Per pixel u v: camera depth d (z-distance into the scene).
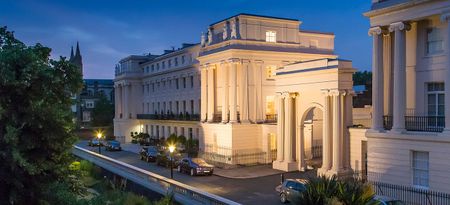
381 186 25.72
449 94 23.38
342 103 32.91
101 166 37.03
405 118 25.81
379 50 26.92
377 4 26.91
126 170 33.00
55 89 16.56
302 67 36.03
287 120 38.09
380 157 26.78
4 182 15.83
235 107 44.03
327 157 33.41
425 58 25.58
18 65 15.59
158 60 68.88
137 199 24.62
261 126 44.16
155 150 48.97
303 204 14.59
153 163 46.94
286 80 37.84
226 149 44.03
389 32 26.80
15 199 15.33
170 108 65.94
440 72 24.80
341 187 14.42
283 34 46.72
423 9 24.36
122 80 76.19
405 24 25.45
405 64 25.89
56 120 16.16
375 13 26.67
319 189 14.52
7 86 15.29
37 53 16.42
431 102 25.55
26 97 15.80
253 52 44.34
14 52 15.56
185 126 58.59
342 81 32.69
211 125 46.94
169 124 63.19
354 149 32.22
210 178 36.25
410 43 26.34
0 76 14.98
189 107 60.47
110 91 124.69
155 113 69.69
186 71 60.59
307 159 42.03
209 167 37.56
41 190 16.09
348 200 14.18
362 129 31.50
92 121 98.19
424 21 25.50
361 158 31.69
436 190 23.80
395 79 25.89
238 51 43.75
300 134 37.91
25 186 16.06
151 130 70.56
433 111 25.45
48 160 16.56
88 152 44.31
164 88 67.75
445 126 23.59
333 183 14.80
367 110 43.59
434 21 25.05
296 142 38.22
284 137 38.88
